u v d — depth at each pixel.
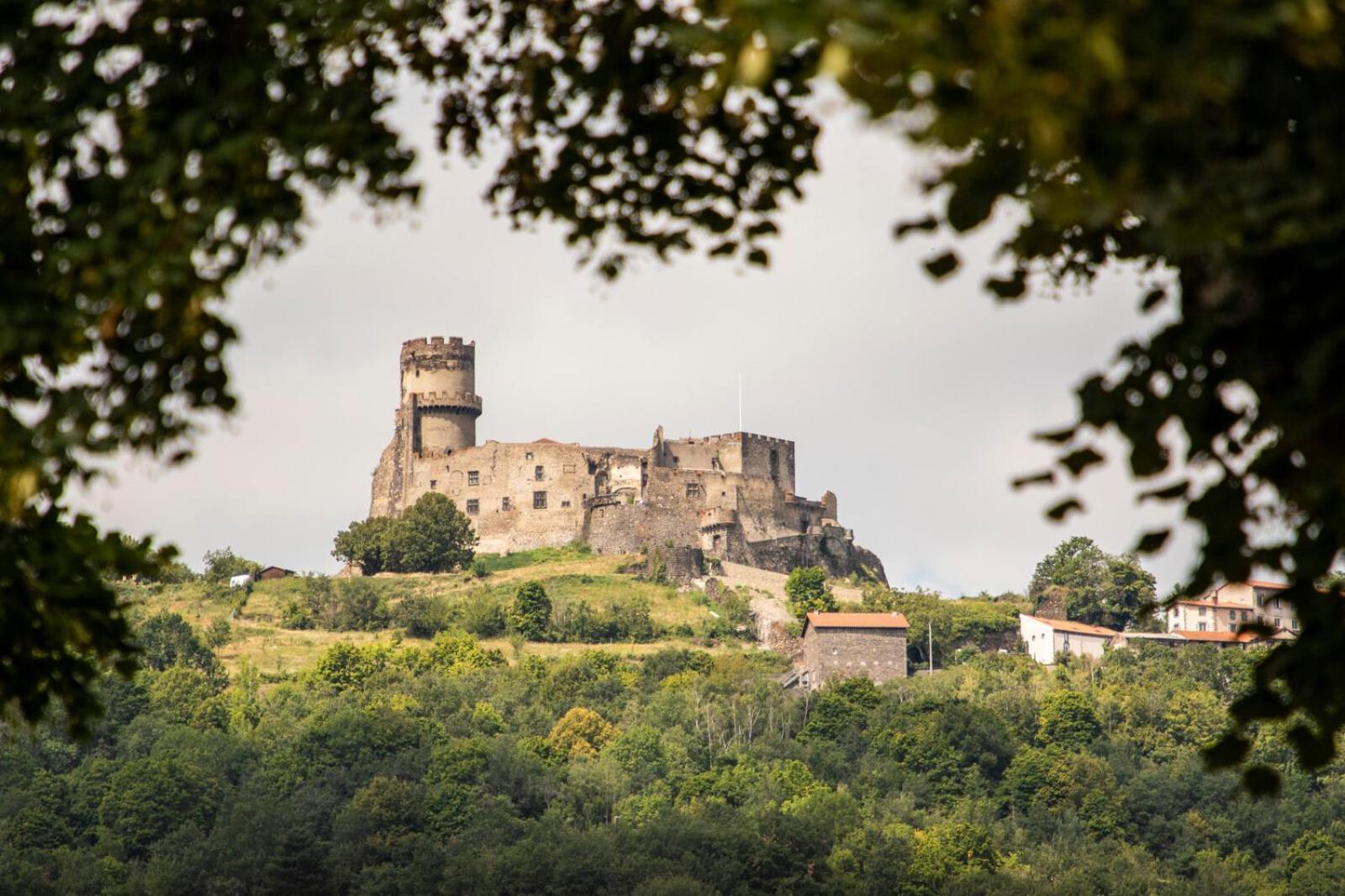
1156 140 13.36
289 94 18.94
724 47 14.27
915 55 12.71
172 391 19.45
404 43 21.66
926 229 15.32
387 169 19.12
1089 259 19.38
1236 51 13.05
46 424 18.88
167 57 18.86
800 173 21.22
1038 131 12.78
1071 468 16.27
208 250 18.75
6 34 18.72
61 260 18.33
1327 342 14.41
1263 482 16.16
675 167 21.36
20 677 21.17
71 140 18.97
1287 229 13.72
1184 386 15.81
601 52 20.36
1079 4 12.95
